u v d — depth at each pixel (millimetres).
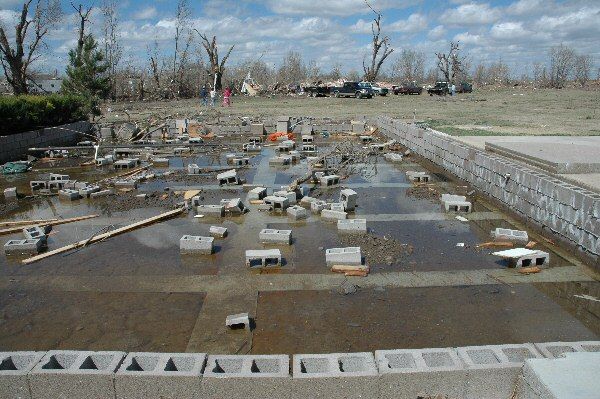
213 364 3783
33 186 11242
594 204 6711
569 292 6062
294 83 64500
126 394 3623
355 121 21203
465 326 5258
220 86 51062
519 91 52219
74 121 20531
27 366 3697
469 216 9180
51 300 5902
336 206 9156
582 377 3156
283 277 6449
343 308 5641
